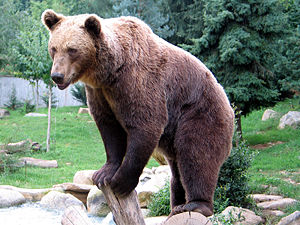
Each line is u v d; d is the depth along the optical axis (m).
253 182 9.59
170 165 4.65
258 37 13.48
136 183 3.80
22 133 18.12
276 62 14.59
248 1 13.34
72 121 21.39
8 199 8.72
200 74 4.38
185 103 4.27
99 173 3.94
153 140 3.87
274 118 18.59
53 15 3.72
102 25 3.71
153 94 3.91
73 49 3.51
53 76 3.43
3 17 28.78
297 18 17.47
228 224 5.04
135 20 4.10
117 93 3.78
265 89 13.67
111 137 4.09
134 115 3.81
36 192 9.25
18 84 31.48
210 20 13.52
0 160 11.61
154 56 4.04
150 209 7.85
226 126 4.34
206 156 4.18
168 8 21.14
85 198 9.16
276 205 7.81
